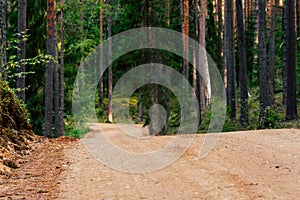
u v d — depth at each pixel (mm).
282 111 24297
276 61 31594
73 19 26938
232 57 26969
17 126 13625
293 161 9586
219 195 6812
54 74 22672
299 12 36000
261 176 8188
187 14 25656
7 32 22172
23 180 8125
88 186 7633
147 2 25234
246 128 22891
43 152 11906
